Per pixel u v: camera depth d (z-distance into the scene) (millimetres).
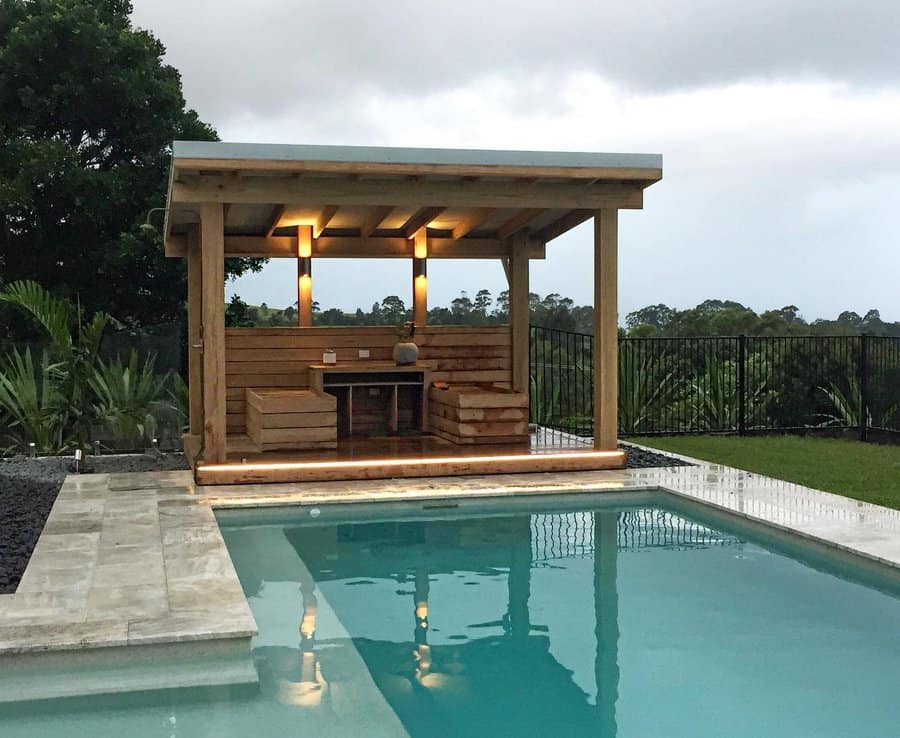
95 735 3660
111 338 12242
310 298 12367
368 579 5926
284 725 3760
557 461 9570
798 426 14555
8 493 8367
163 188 17844
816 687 4121
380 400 12430
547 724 3756
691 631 4918
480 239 12945
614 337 9828
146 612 4719
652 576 5980
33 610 4746
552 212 11578
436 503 8281
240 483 8836
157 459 10984
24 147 17031
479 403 10523
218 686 4180
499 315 20250
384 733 3680
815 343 14820
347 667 4402
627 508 8156
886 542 6203
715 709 3893
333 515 7824
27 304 10664
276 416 9992
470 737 3637
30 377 11570
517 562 6359
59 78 17719
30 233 18016
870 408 13922
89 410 10727
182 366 15234
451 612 5234
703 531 7305
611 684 4160
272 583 5828
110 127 18578
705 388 14938
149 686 4180
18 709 3926
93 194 17375
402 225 12477
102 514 7355
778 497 8023
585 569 6172
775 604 5367
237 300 19641
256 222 11898
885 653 4570
